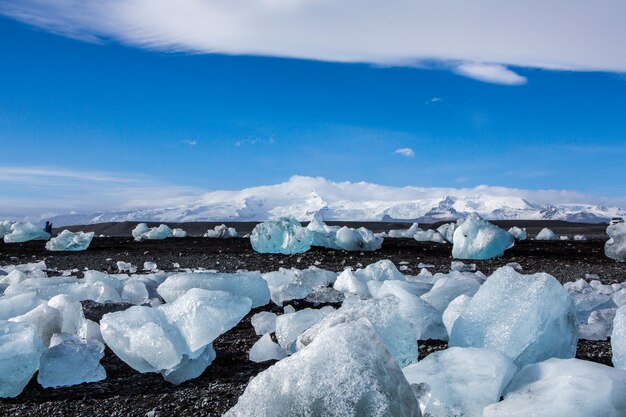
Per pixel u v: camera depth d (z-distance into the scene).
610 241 9.95
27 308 3.91
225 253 10.86
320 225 12.53
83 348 3.08
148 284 5.66
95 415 2.55
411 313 3.77
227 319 3.12
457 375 2.34
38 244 13.34
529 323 2.88
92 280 5.54
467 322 3.03
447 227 14.41
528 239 14.81
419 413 1.97
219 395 2.74
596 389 2.08
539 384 2.24
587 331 3.85
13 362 2.75
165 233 14.94
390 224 33.28
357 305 2.92
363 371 1.96
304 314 3.52
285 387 2.00
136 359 3.05
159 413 2.54
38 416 2.56
